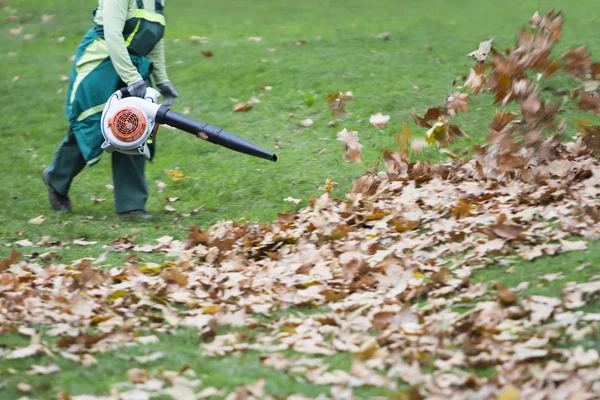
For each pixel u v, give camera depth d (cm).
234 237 822
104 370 517
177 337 580
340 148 1087
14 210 974
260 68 1412
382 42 1541
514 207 747
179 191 1026
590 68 796
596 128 859
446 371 491
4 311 619
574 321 522
